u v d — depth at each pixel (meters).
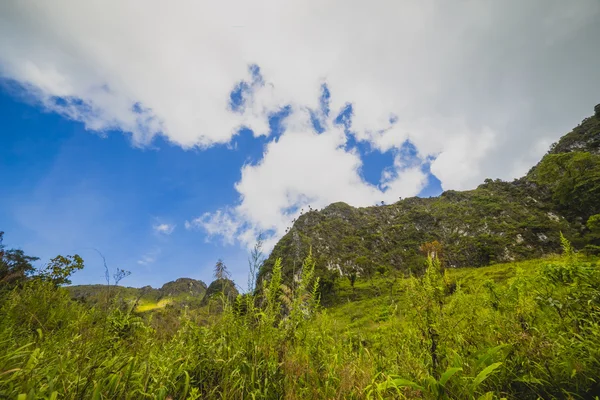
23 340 2.74
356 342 3.60
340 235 126.81
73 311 3.52
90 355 2.32
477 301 3.04
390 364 2.88
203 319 3.10
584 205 79.00
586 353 2.10
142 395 2.01
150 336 3.14
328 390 2.32
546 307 2.86
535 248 75.50
